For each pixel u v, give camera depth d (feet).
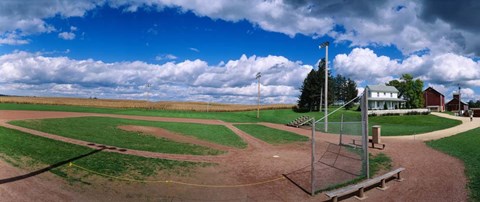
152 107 243.60
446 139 77.41
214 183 39.22
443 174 41.96
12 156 44.65
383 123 153.79
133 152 54.90
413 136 91.15
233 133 94.32
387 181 39.58
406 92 284.41
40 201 29.63
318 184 39.04
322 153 62.18
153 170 43.75
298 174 44.29
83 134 70.33
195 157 54.95
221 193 35.35
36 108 162.40
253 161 53.52
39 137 61.05
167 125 105.29
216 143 73.20
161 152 57.11
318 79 226.38
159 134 82.23
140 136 75.46
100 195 32.60
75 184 35.50
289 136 91.86
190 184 38.37
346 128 121.80
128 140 67.77
